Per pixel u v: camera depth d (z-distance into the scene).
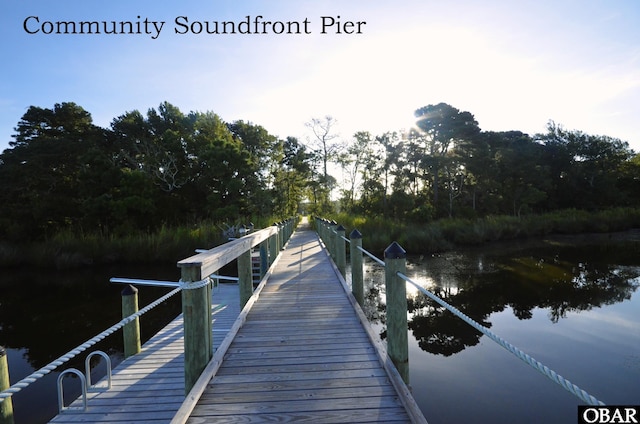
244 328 4.00
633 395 5.42
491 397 5.41
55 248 17.64
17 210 20.09
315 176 37.88
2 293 13.12
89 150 21.52
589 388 5.63
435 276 13.41
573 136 40.12
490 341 7.71
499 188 32.53
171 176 23.27
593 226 27.62
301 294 5.55
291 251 11.21
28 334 8.99
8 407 3.03
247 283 4.96
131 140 29.31
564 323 8.63
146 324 9.60
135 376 4.38
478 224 23.09
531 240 23.05
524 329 8.32
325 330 3.92
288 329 3.96
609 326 8.38
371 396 2.52
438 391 5.62
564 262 15.74
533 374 6.15
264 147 36.47
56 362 1.98
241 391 2.60
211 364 2.86
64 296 12.55
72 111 29.77
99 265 17.33
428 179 34.00
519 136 42.16
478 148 31.45
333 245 9.50
